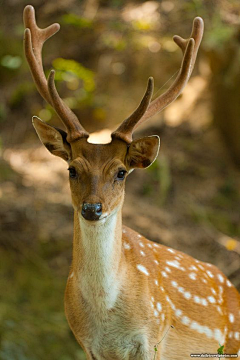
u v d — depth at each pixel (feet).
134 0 52.13
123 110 47.83
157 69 48.52
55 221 40.73
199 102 48.65
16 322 35.53
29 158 46.03
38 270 38.47
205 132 47.47
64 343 35.58
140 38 49.47
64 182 43.86
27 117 49.44
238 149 45.70
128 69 49.19
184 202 43.52
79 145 20.79
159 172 44.55
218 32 43.52
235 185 44.98
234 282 39.32
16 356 33.60
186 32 48.52
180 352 23.68
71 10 52.60
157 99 22.91
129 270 21.56
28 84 50.47
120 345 21.63
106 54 50.14
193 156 46.32
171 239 40.73
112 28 50.62
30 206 41.29
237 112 44.88
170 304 23.07
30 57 22.62
